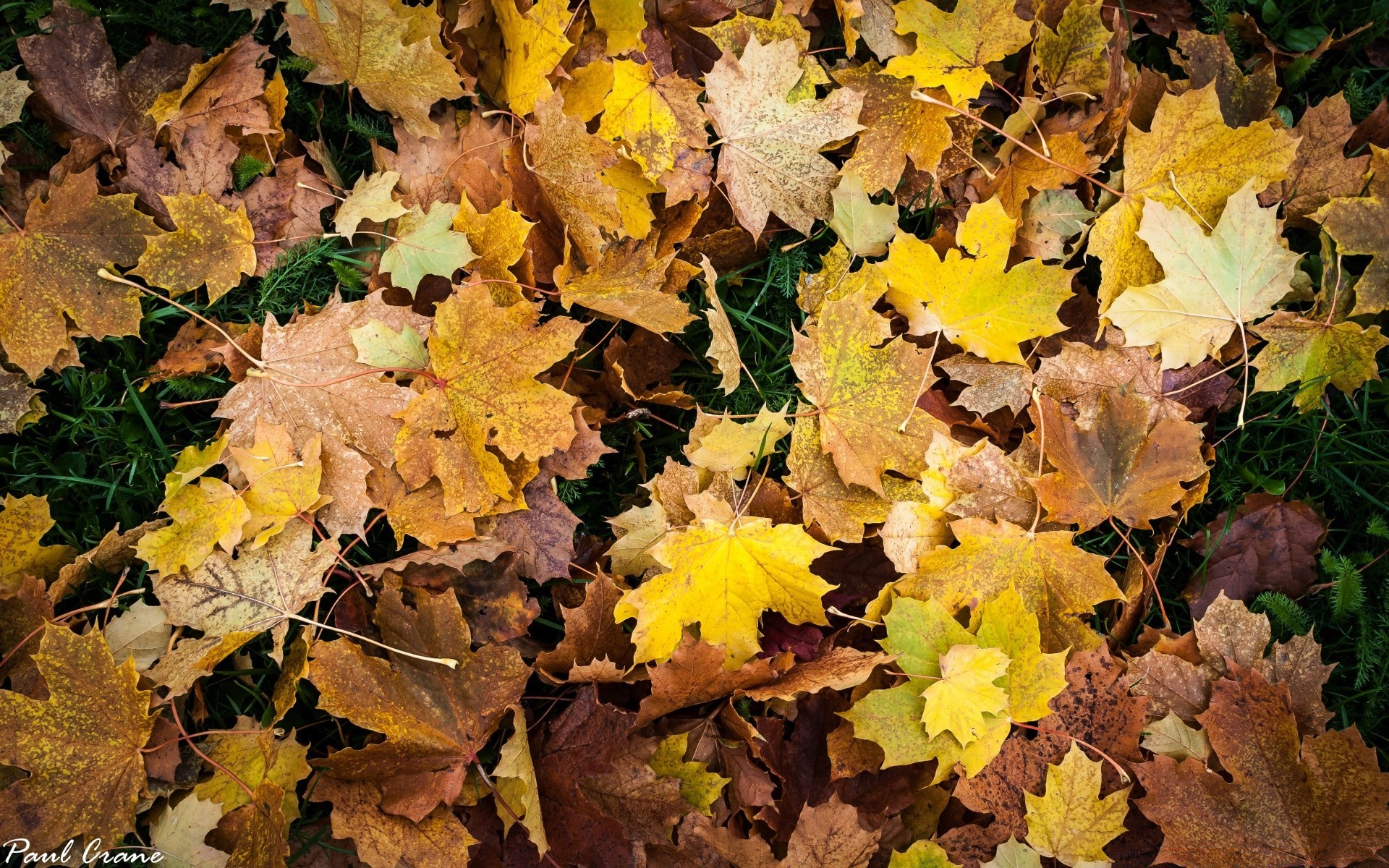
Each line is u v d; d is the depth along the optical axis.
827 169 1.33
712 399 1.37
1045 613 1.29
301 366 1.26
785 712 1.29
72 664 1.19
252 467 1.23
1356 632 1.35
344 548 1.27
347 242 1.32
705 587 1.26
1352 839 1.25
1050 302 1.30
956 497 1.30
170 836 1.21
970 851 1.27
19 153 1.29
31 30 1.31
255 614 1.23
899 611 1.26
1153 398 1.34
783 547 1.26
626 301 1.27
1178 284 1.31
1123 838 1.28
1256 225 1.31
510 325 1.25
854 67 1.36
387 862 1.21
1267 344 1.34
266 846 1.20
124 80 1.29
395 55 1.28
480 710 1.23
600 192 1.28
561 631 1.32
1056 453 1.30
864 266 1.32
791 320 1.38
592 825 1.23
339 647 1.21
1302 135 1.36
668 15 1.34
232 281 1.27
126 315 1.26
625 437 1.36
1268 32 1.43
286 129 1.34
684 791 1.25
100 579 1.28
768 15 1.35
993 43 1.31
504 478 1.25
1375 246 1.33
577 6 1.32
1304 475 1.38
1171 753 1.28
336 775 1.21
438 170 1.33
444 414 1.25
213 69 1.29
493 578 1.28
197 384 1.30
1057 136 1.33
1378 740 1.35
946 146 1.32
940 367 1.33
